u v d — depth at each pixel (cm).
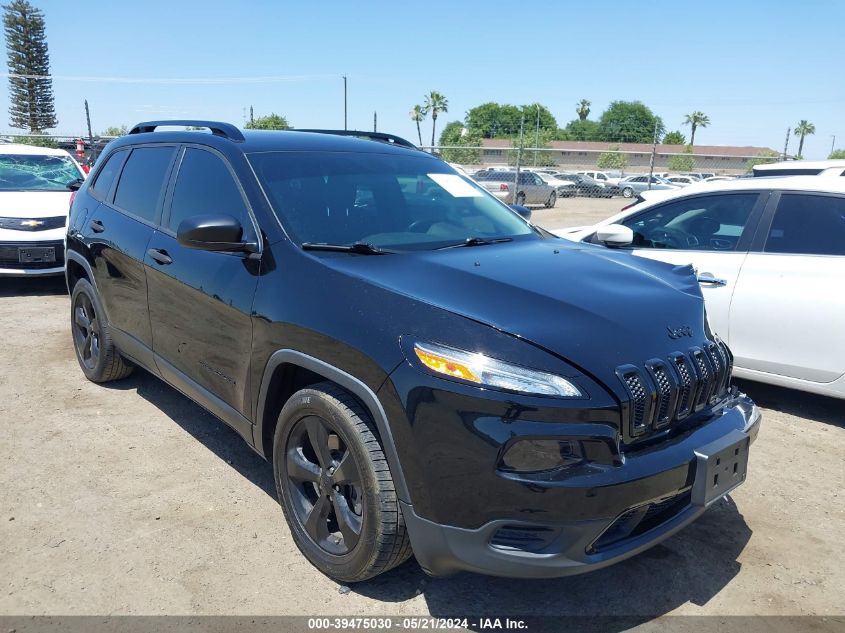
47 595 263
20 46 4512
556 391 220
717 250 486
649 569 291
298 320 269
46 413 436
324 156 358
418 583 277
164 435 408
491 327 233
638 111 9512
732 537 317
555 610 264
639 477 223
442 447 225
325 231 308
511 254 312
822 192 446
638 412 231
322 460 269
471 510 223
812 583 284
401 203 349
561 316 244
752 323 460
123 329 420
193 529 310
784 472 385
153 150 412
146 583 272
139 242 386
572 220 1945
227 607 259
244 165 331
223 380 321
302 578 278
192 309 337
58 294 787
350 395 258
